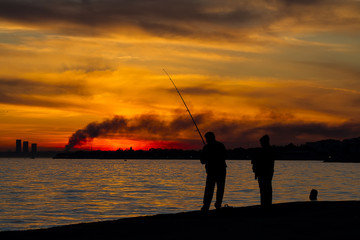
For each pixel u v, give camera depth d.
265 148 10.52
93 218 22.97
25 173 86.62
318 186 44.75
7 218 23.11
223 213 9.79
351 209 10.12
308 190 39.09
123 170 113.50
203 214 9.72
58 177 70.88
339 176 69.44
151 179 64.88
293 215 9.27
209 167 10.37
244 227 7.71
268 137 10.57
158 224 8.38
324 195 33.84
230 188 41.69
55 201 31.61
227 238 6.72
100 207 27.73
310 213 9.55
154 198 33.62
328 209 10.23
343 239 6.50
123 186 48.38
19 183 54.00
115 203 30.08
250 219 8.79
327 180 56.78
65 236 7.44
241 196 32.97
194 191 40.69
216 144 10.47
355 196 32.75
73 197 34.81
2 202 31.03
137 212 25.23
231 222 8.39
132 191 40.84
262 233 7.08
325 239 6.52
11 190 42.25
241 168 129.88
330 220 8.39
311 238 6.60
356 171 96.12
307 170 103.44
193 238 6.82
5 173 85.75
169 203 29.89
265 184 10.45
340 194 34.81
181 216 9.48
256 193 35.75
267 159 10.44
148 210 26.17
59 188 45.25
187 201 31.12
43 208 27.27
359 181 54.47
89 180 61.81
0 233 7.83
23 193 38.78
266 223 8.11
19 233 7.80
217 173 10.34
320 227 7.58
